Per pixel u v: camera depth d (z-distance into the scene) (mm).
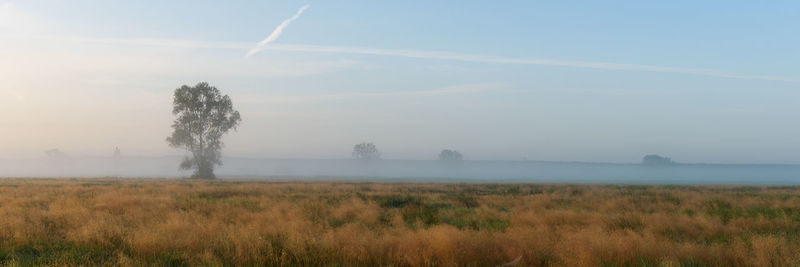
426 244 7156
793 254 7102
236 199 18609
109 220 10383
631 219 11602
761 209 15930
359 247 7133
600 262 6578
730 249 7398
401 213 14062
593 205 17250
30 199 16562
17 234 8305
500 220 12367
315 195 22062
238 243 7414
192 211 12797
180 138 66625
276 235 8492
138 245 7430
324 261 6645
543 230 9414
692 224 10977
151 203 15422
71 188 24250
